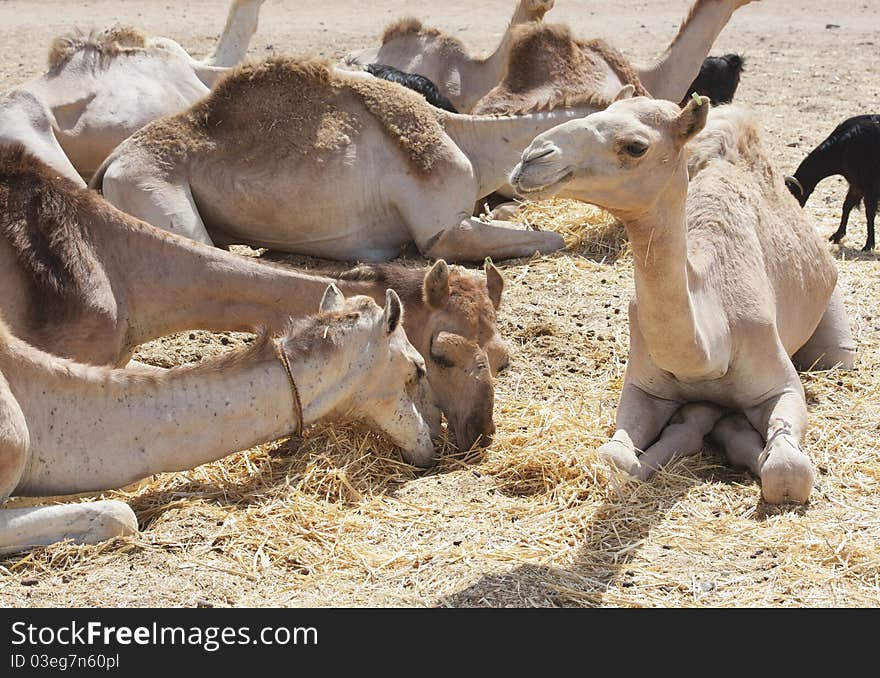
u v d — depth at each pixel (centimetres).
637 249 513
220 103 874
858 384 697
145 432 538
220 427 547
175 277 644
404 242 925
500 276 668
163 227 834
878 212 1038
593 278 884
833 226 1044
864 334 778
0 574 502
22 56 2022
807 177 987
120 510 530
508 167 952
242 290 647
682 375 574
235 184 862
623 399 622
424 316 638
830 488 575
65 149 972
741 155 683
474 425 626
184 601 485
